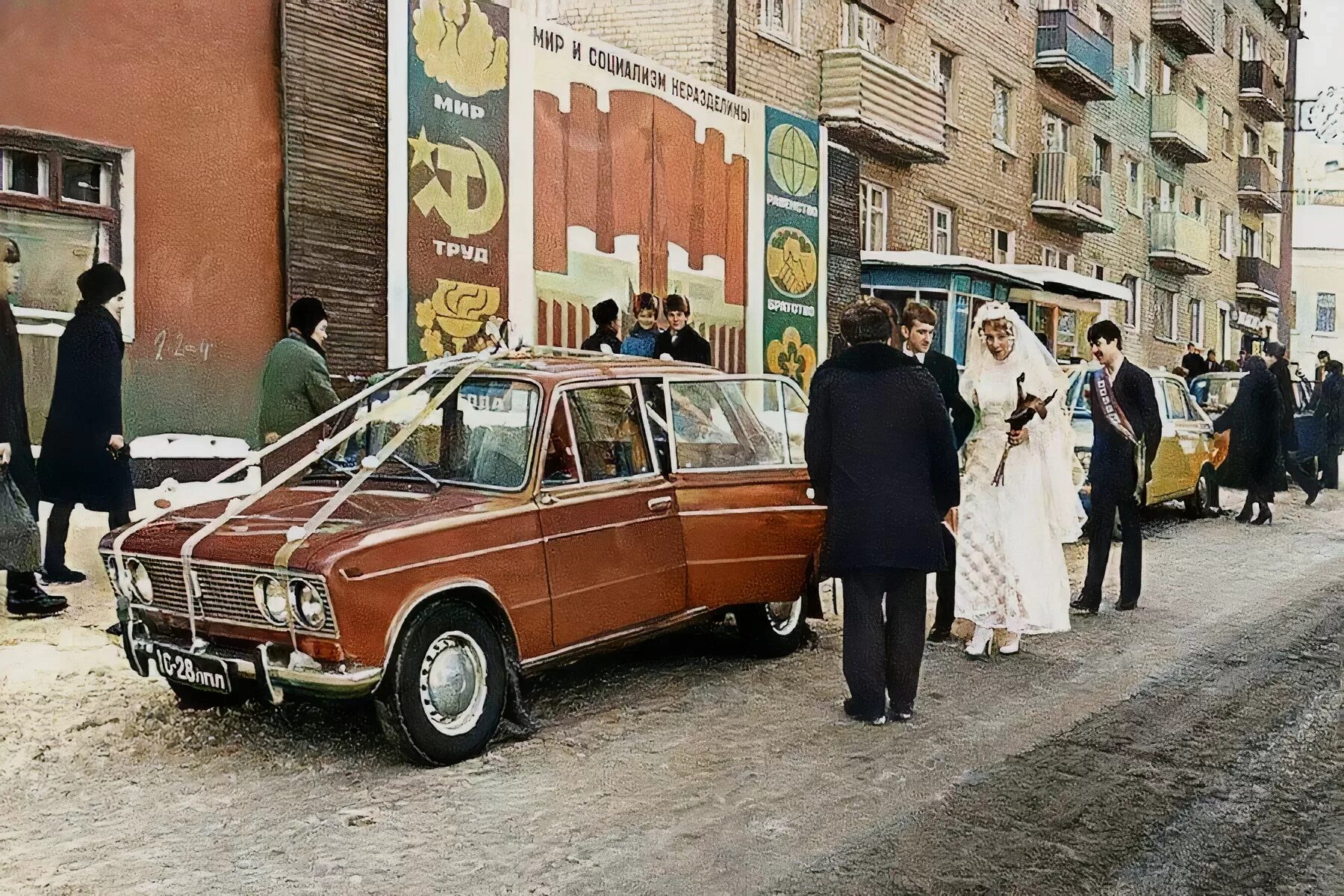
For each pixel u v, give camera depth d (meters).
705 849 4.25
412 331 11.51
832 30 19.33
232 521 5.36
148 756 5.25
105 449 7.80
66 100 9.17
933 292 18.72
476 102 12.09
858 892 3.90
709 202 15.47
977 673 6.84
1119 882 4.00
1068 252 28.64
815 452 5.85
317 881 3.98
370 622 4.79
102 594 8.05
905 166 21.42
